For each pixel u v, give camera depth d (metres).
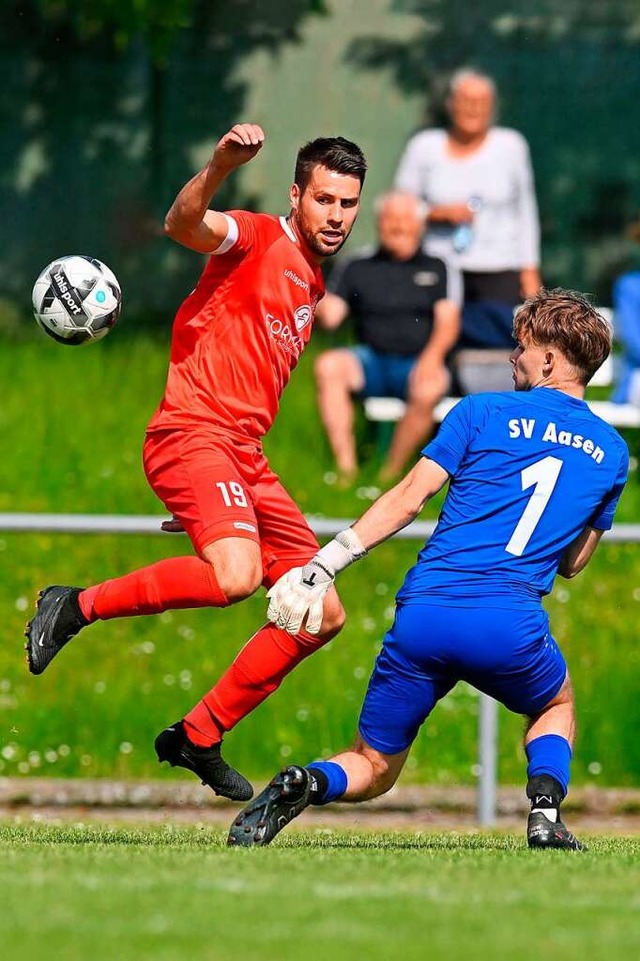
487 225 45.56
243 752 30.41
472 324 44.69
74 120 68.56
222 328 20.33
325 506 40.06
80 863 16.03
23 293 67.25
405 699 18.61
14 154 68.38
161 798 29.28
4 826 23.88
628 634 33.03
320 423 46.00
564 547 18.78
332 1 67.75
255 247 20.28
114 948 11.84
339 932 12.50
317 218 20.27
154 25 64.56
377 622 34.09
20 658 32.69
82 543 36.69
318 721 30.72
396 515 18.33
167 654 32.97
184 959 11.51
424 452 18.69
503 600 18.22
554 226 67.56
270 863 16.20
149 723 30.98
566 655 32.22
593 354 19.23
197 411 20.28
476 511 18.53
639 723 30.81
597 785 30.28
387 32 67.56
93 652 32.88
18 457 43.62
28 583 35.31
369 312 43.25
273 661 20.20
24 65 68.62
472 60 67.56
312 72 67.81
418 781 29.83
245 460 20.34
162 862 16.17
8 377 50.84
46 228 67.94
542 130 67.75
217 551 19.53
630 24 67.44
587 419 18.97
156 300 66.75
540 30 67.62
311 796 18.48
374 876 15.28
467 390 43.25
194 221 19.61
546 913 13.45
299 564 20.62
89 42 68.50
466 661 18.30
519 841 21.94
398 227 43.19
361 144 67.38
